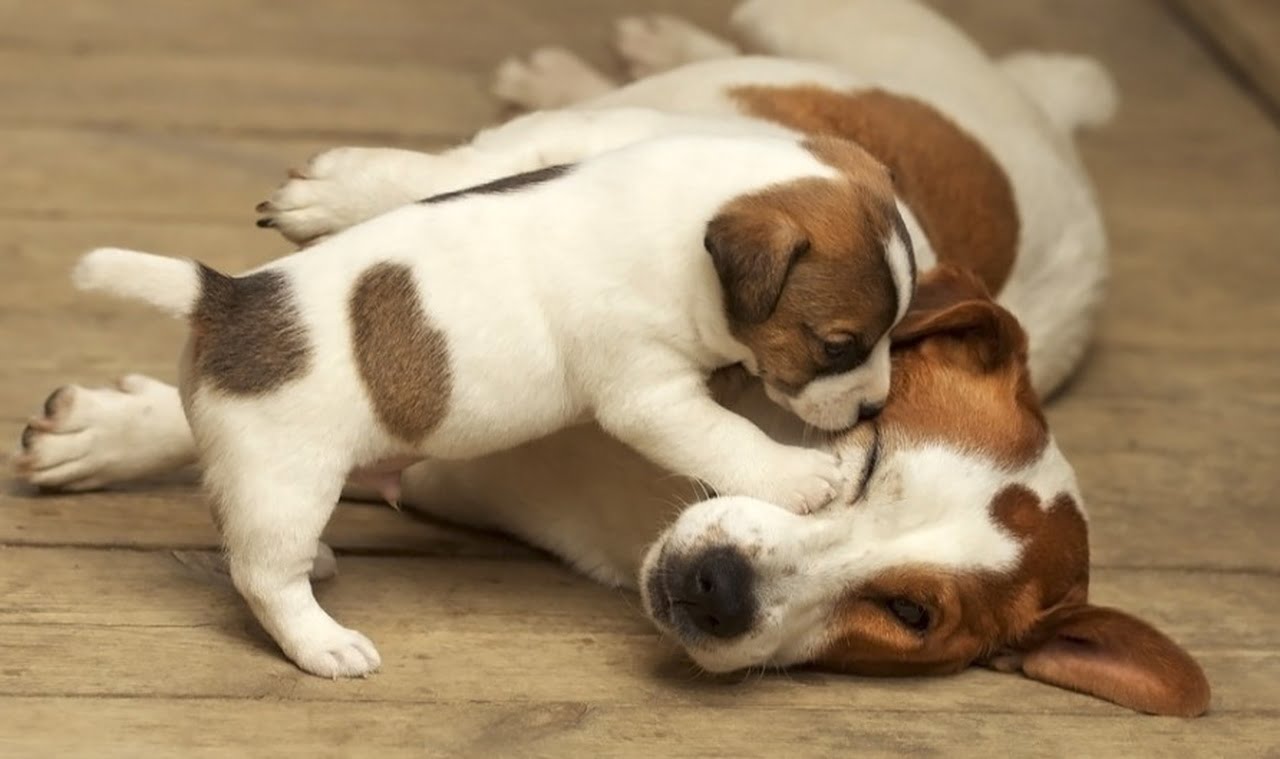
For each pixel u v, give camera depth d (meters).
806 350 4.41
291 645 4.56
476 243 4.53
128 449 5.30
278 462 4.39
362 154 5.34
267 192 7.29
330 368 4.41
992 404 4.92
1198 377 7.11
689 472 4.65
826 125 6.09
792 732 4.67
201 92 8.02
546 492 5.27
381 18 9.05
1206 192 8.48
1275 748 4.85
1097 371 7.09
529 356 4.52
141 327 6.32
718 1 9.88
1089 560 5.48
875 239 4.39
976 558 4.79
